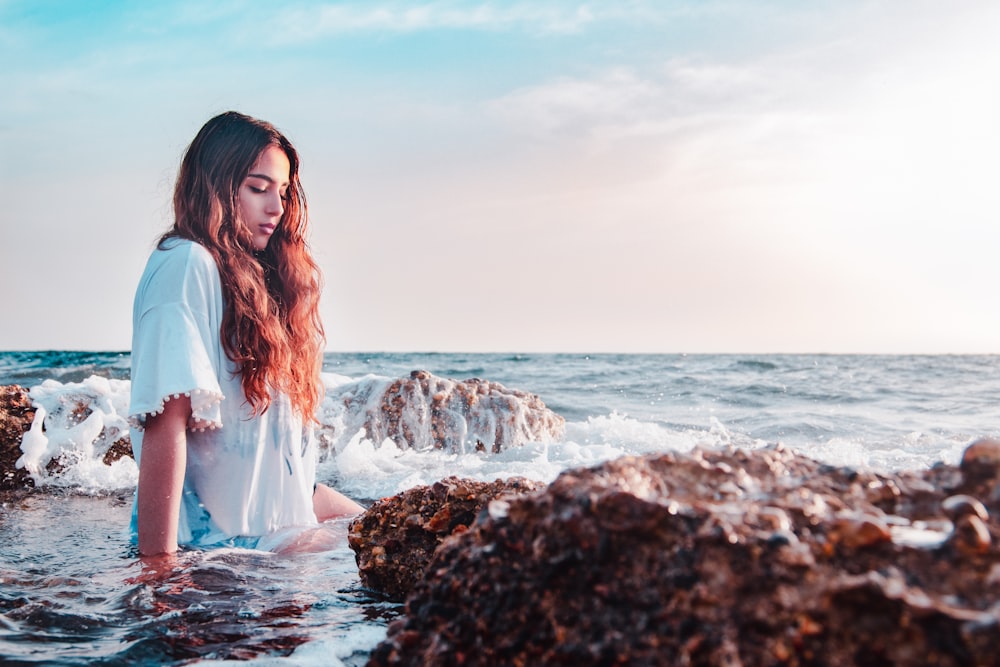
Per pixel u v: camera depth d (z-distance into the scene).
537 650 1.37
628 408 9.86
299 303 3.47
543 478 4.72
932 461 5.36
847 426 7.72
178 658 1.92
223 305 3.08
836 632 1.18
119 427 4.96
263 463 3.18
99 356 30.98
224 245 3.13
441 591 1.56
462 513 2.39
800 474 1.61
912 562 1.26
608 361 31.81
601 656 1.29
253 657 1.92
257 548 3.01
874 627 1.17
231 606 2.30
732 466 1.61
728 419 8.40
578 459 5.58
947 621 1.12
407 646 1.54
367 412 5.88
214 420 2.91
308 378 3.41
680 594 1.28
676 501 1.45
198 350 2.85
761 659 1.19
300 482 3.30
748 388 12.43
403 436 5.86
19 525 3.54
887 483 1.54
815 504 1.43
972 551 1.25
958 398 10.87
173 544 2.81
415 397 5.97
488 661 1.42
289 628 2.12
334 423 5.75
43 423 4.85
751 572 1.26
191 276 2.94
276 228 3.52
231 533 3.07
